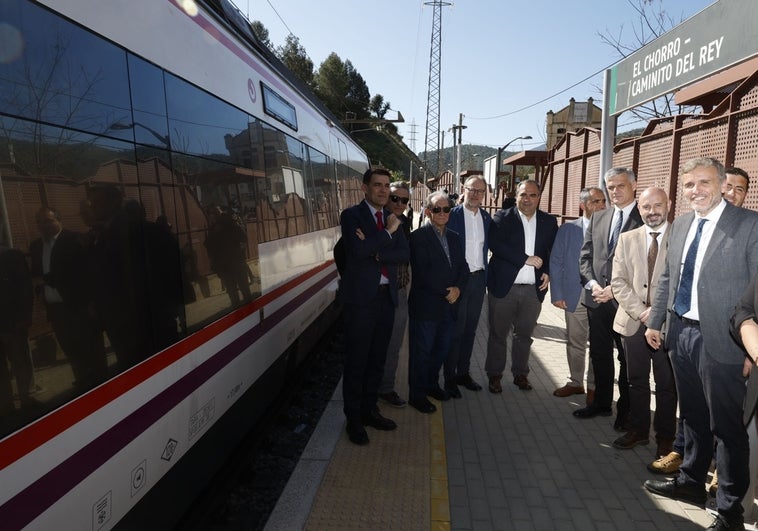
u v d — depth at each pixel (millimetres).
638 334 4105
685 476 3547
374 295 4289
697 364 3242
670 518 3400
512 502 3576
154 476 2666
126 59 2551
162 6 2971
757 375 2836
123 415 2373
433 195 4863
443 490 3672
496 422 4859
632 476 3912
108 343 2295
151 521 2709
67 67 2148
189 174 3162
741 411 3043
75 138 2180
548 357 6906
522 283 5441
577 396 5484
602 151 7926
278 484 4172
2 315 1799
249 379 4035
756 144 5945
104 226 2330
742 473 3070
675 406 3986
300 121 6297
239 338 3811
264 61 5016
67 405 2029
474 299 5516
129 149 2545
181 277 2963
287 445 4836
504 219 5402
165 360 2736
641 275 4020
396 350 5234
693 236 3291
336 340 8656
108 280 2328
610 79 7766
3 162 1846
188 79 3221
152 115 2766
